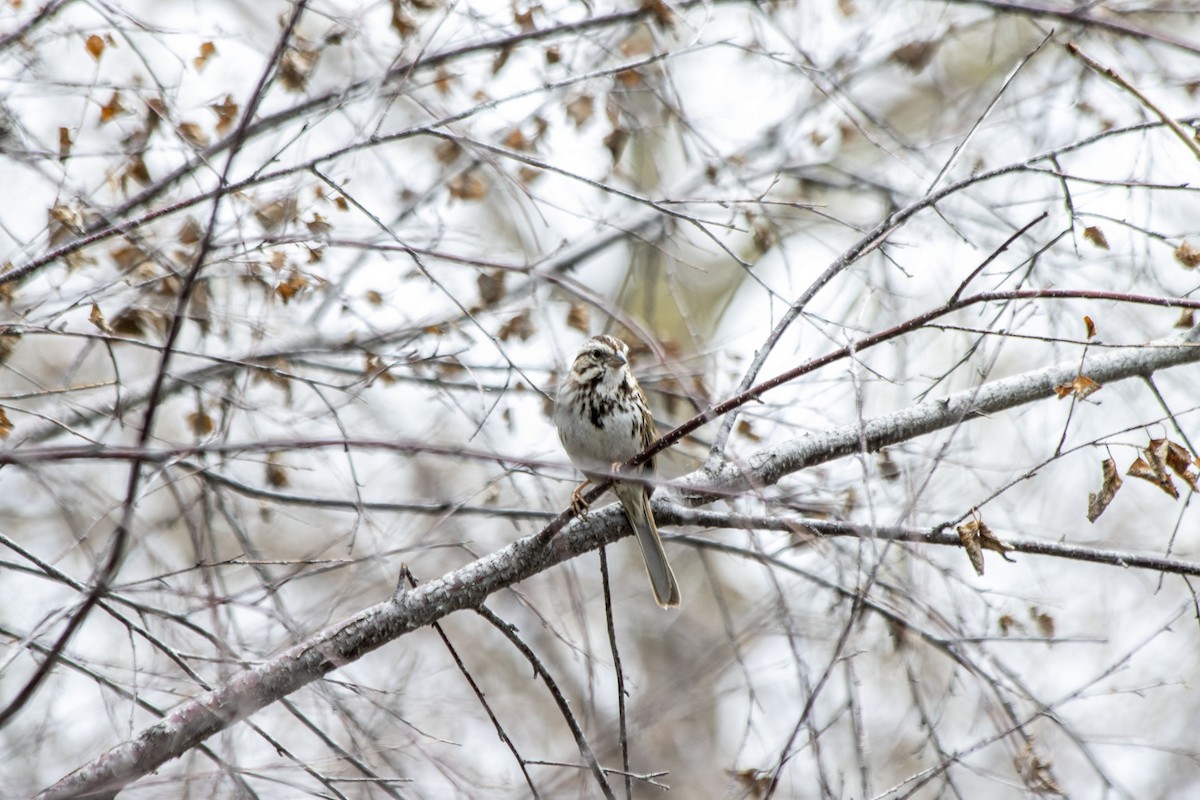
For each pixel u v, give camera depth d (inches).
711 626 794.8
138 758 355.9
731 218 514.0
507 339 517.7
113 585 325.7
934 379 490.3
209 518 425.1
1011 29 742.5
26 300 408.2
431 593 398.0
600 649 789.2
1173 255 430.6
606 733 601.6
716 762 718.5
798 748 363.6
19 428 452.8
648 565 443.5
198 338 492.7
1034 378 476.1
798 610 472.7
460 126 458.0
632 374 537.6
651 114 633.0
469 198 554.3
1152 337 523.2
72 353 601.6
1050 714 404.2
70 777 350.6
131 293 430.0
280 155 393.7
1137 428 388.8
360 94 434.9
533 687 768.9
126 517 304.3
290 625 357.7
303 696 421.7
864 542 378.0
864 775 346.0
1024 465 520.4
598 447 504.7
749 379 433.4
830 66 604.7
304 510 517.7
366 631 390.0
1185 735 583.5
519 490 405.1
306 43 480.7
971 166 615.5
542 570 418.3
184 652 373.7
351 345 478.0
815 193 682.8
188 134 454.6
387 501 479.5
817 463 459.5
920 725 445.4
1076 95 598.9
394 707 418.3
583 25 506.3
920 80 783.1
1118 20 557.0
